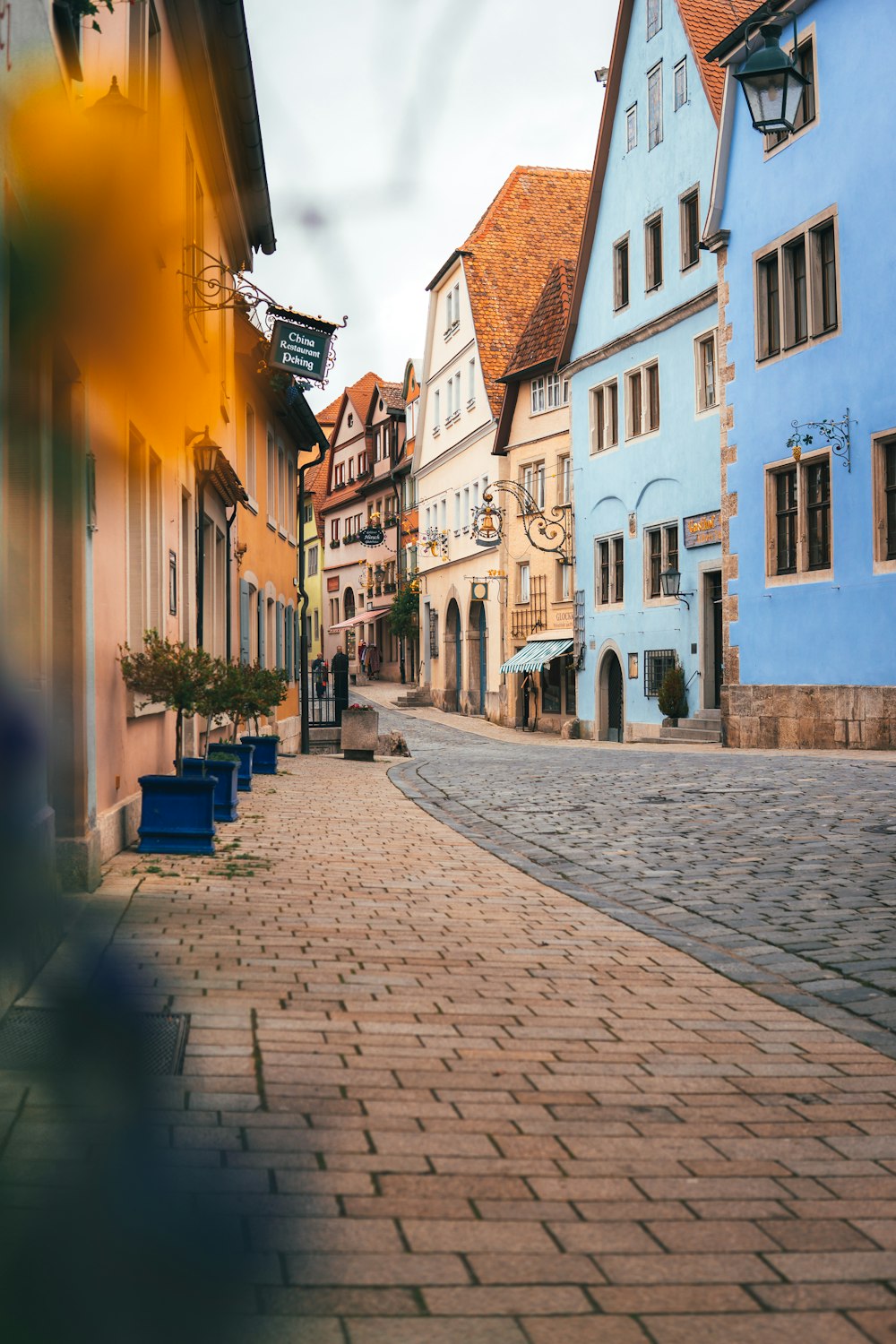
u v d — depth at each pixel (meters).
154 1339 1.67
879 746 20.62
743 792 14.25
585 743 33.22
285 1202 3.00
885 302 20.39
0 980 1.89
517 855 10.22
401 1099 3.91
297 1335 2.34
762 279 23.95
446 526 49.69
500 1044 4.66
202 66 11.24
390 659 64.06
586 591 35.47
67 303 1.33
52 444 1.34
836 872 8.98
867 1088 4.29
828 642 22.03
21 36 2.68
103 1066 2.27
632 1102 4.03
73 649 7.09
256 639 22.12
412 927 6.88
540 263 47.06
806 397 22.55
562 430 38.19
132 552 10.19
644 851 10.27
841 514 21.61
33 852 1.17
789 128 14.29
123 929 2.36
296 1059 4.27
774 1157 3.55
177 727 9.92
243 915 6.88
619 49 32.75
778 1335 2.44
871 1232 3.01
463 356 46.84
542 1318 2.48
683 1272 2.74
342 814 12.95
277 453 26.05
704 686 28.91
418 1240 2.84
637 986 5.74
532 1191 3.21
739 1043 4.84
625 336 32.44
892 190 20.14
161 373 1.48
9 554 3.56
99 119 1.48
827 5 21.61
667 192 30.47
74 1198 2.05
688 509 29.61
